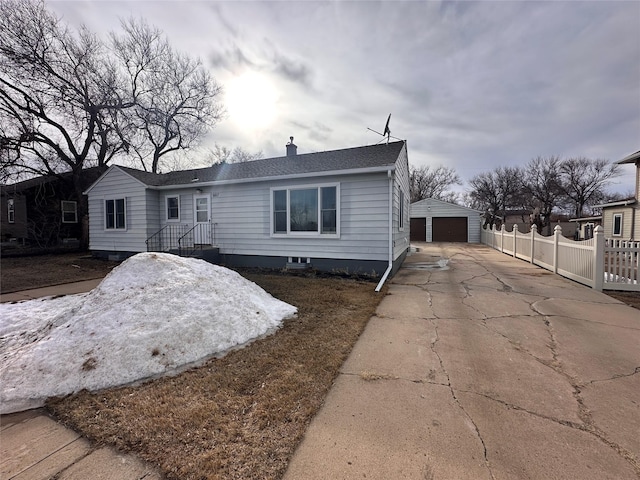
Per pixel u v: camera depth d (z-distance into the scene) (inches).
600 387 105.4
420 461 72.3
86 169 731.4
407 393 103.1
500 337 153.1
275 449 77.2
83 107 637.3
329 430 84.4
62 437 85.1
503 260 460.4
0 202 824.9
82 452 78.5
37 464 74.4
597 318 180.1
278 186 362.6
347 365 124.8
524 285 273.1
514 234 502.6
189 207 430.0
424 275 331.6
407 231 529.3
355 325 172.9
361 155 370.6
